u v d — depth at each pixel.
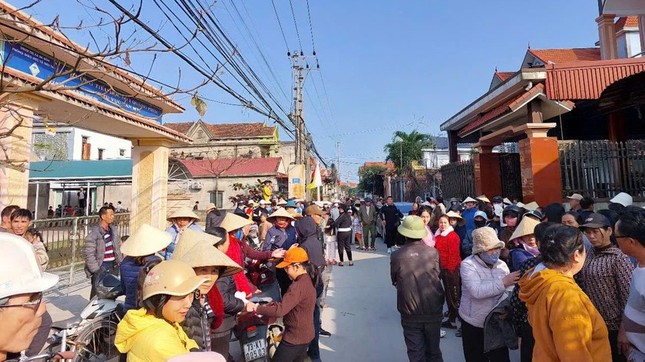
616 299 2.87
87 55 2.85
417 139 37.84
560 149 9.47
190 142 13.02
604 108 9.91
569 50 24.41
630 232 2.49
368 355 4.95
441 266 5.80
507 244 5.23
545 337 2.07
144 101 10.78
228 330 3.62
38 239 5.30
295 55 21.66
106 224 6.31
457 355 4.89
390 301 7.40
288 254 3.64
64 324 4.48
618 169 8.96
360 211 14.73
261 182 26.84
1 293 1.72
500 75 19.42
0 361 1.81
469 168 12.77
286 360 3.55
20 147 6.32
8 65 5.96
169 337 1.98
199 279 2.15
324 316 6.56
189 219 6.26
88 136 29.94
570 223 4.07
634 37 21.14
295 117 21.86
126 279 3.66
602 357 1.97
